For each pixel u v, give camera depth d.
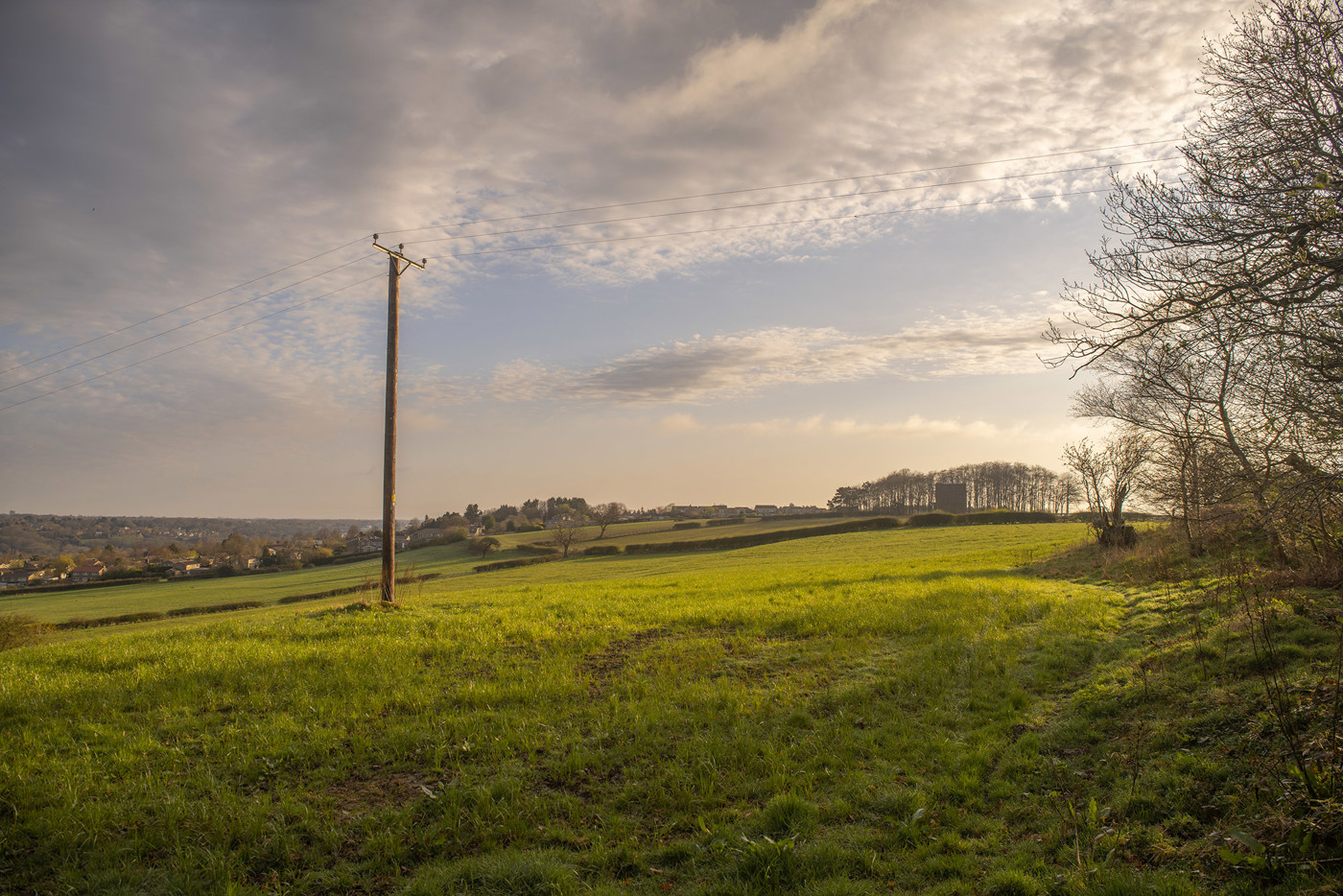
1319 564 12.41
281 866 6.67
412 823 7.37
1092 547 34.41
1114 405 26.34
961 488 125.62
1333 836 5.48
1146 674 10.33
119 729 9.80
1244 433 9.63
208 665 13.03
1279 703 6.97
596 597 24.98
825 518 116.44
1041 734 9.14
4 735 9.46
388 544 21.53
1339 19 6.53
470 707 10.94
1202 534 13.77
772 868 6.24
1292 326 7.30
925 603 19.70
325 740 9.45
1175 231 7.42
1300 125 6.81
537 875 6.30
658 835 7.20
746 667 13.32
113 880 6.36
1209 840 5.94
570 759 8.74
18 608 58.97
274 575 87.19
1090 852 6.07
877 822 7.26
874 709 10.62
